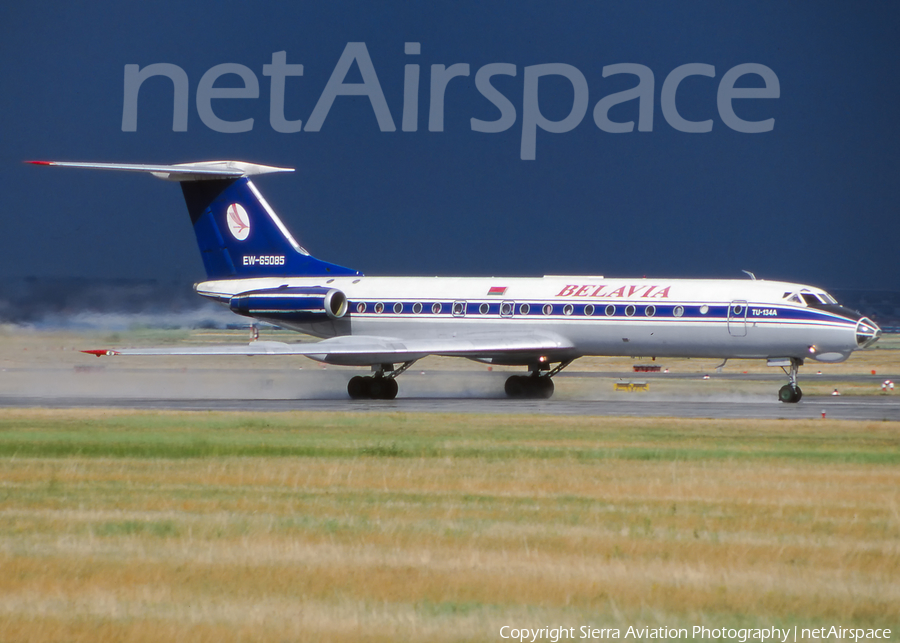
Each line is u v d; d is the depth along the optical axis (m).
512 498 51.22
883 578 36.88
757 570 37.78
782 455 66.75
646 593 35.19
